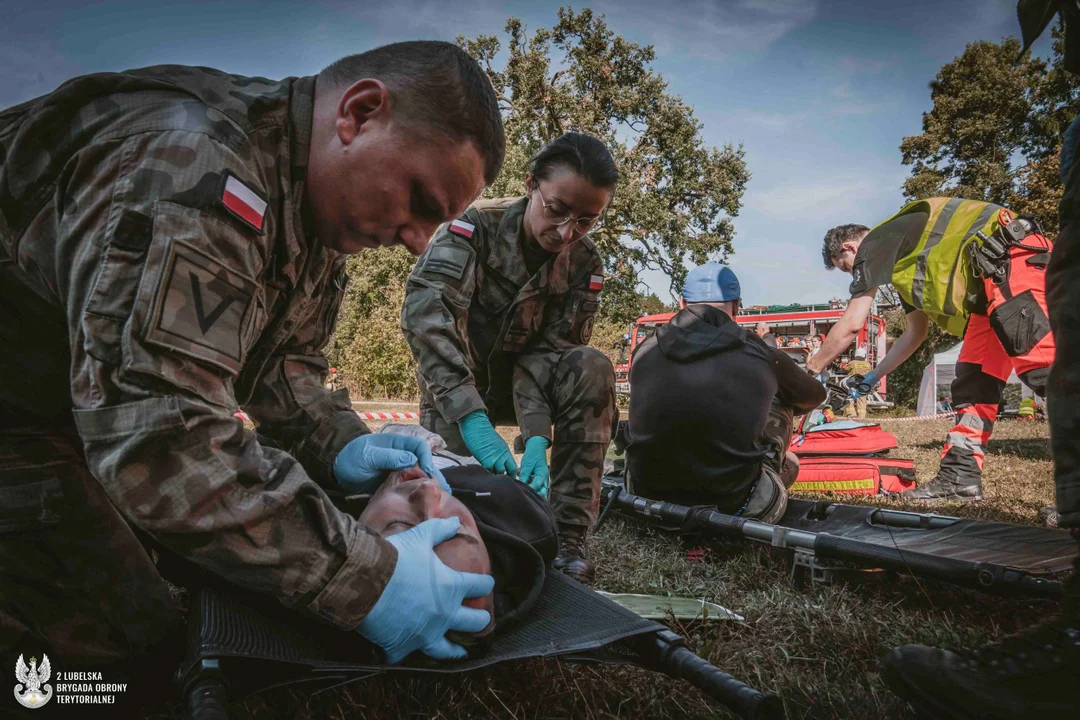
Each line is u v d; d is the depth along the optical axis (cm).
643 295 3089
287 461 136
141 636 161
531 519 210
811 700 166
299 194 148
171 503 121
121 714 157
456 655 155
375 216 148
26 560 147
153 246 119
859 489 569
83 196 124
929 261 488
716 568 303
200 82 140
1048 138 2517
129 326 117
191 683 129
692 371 344
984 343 524
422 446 215
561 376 319
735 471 346
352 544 137
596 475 314
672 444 348
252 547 127
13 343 143
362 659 157
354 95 140
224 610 155
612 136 3066
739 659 196
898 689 148
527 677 173
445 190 145
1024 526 290
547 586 202
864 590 260
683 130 3141
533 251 327
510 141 2803
